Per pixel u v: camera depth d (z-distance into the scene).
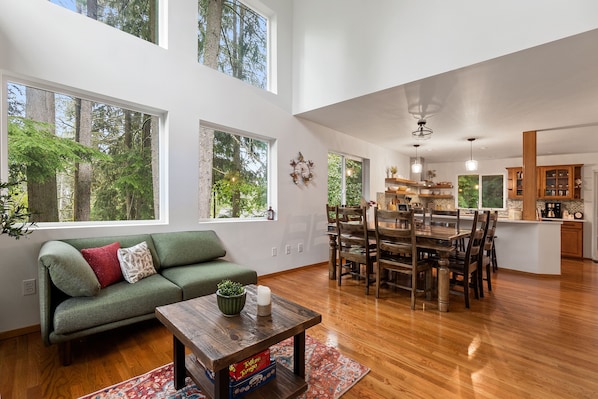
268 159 4.15
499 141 5.48
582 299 3.12
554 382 1.68
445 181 8.20
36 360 1.86
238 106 3.62
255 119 3.81
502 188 7.40
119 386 1.61
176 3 3.06
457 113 3.89
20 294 2.20
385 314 2.66
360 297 3.13
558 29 2.16
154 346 2.06
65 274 1.84
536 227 4.19
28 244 2.23
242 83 3.67
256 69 4.04
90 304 1.87
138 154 2.94
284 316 1.56
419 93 3.26
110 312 1.92
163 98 2.95
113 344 2.08
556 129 4.49
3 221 1.93
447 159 7.82
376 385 1.64
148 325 2.39
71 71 2.39
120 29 2.80
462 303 2.98
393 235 2.93
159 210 3.05
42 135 2.40
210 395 1.36
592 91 3.09
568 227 6.05
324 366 1.82
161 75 2.93
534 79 2.84
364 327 2.39
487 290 3.44
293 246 4.31
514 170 7.05
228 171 3.69
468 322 2.50
